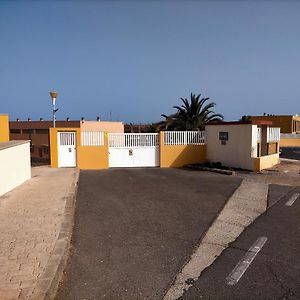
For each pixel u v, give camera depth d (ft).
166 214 25.35
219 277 14.51
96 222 23.06
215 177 46.39
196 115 78.18
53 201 28.40
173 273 14.92
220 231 21.12
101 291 13.30
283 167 54.80
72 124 114.73
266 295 12.95
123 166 61.26
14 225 21.15
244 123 53.26
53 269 14.47
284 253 17.26
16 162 37.40
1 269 14.56
